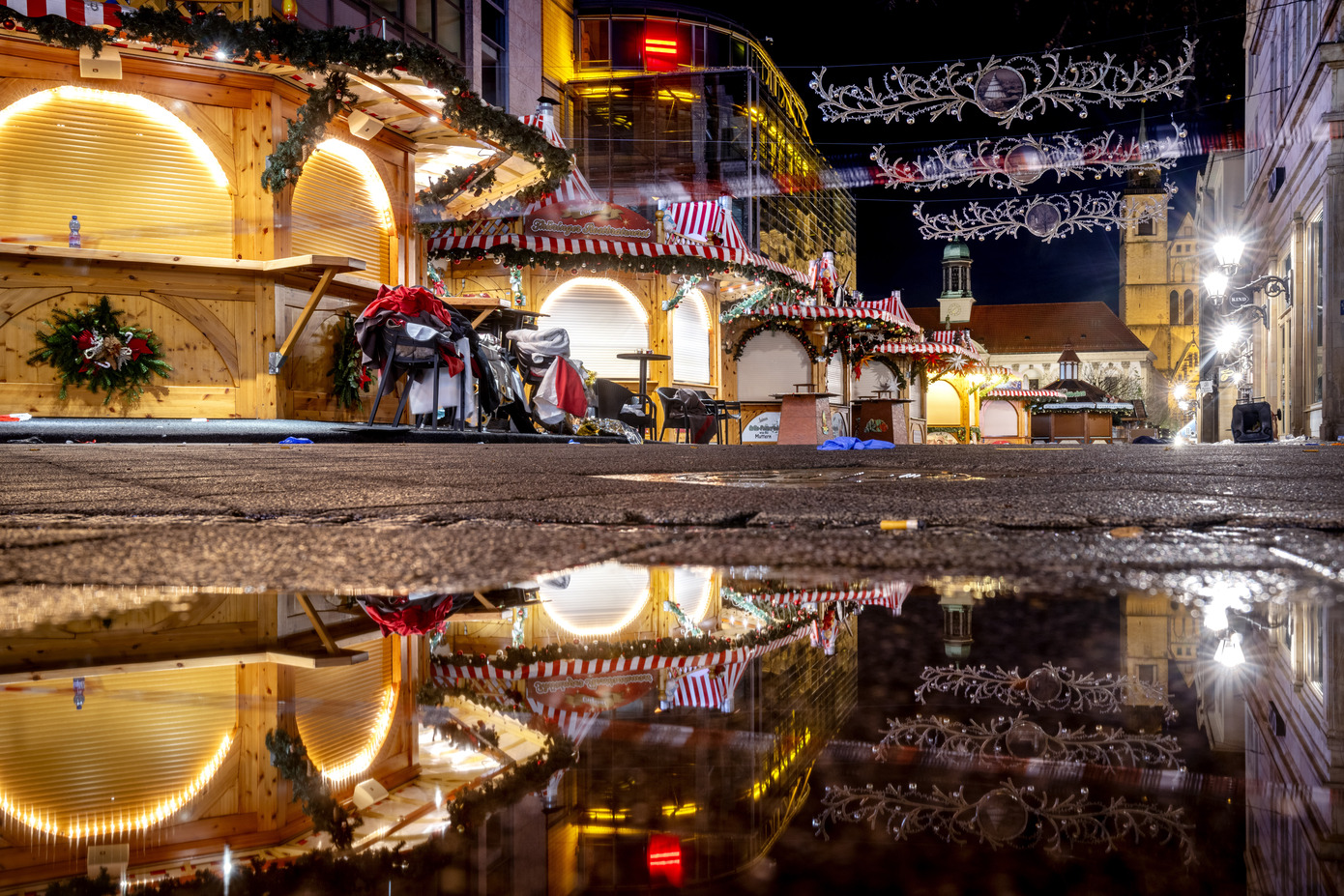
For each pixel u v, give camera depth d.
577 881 0.27
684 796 0.34
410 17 16.48
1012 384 47.47
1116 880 0.25
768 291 20.72
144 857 0.32
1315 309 21.03
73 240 8.86
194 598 0.85
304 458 4.05
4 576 0.98
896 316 24.09
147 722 0.48
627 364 18.02
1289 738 0.37
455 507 1.67
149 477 2.63
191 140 9.63
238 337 9.73
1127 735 0.39
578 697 0.52
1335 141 17.72
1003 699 0.45
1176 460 4.59
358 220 11.40
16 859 0.31
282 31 8.63
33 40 8.80
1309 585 0.79
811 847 0.29
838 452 6.30
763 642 0.64
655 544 1.15
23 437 6.87
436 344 8.48
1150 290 88.44
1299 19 21.91
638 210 27.16
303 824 0.34
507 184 13.40
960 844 0.28
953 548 1.07
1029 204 16.45
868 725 0.42
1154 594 0.76
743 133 28.81
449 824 0.33
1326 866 0.25
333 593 0.87
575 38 27.06
